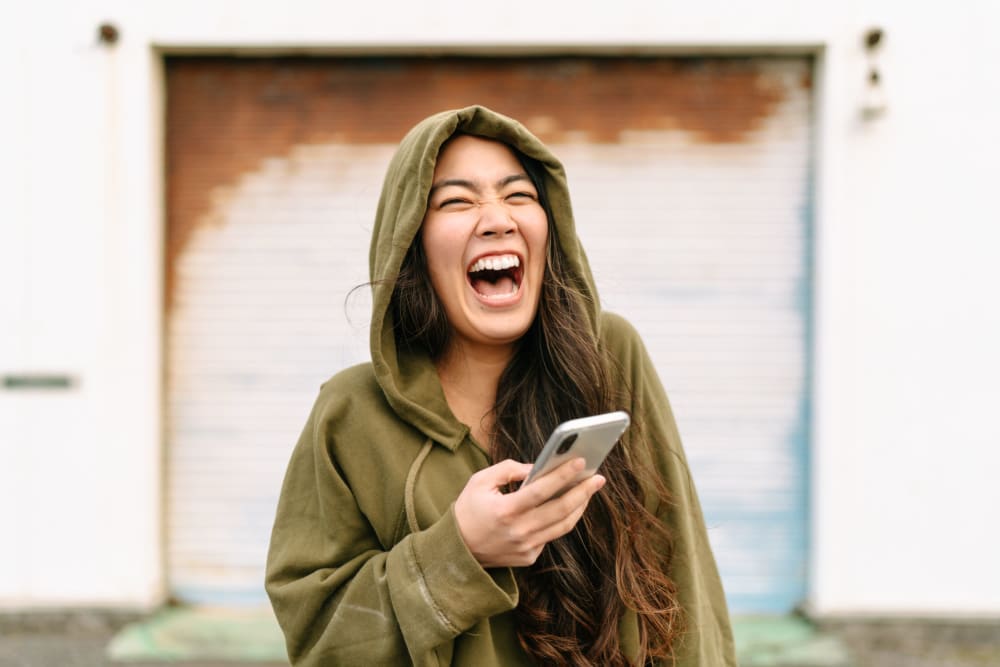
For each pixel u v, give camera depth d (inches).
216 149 169.9
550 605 44.6
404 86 168.4
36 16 159.8
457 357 49.2
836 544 162.4
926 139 159.3
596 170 169.0
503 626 44.9
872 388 161.5
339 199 170.2
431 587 38.9
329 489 46.5
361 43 160.4
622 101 168.1
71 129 161.3
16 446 163.9
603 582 45.0
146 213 162.7
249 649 155.5
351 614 42.4
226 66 168.7
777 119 167.5
